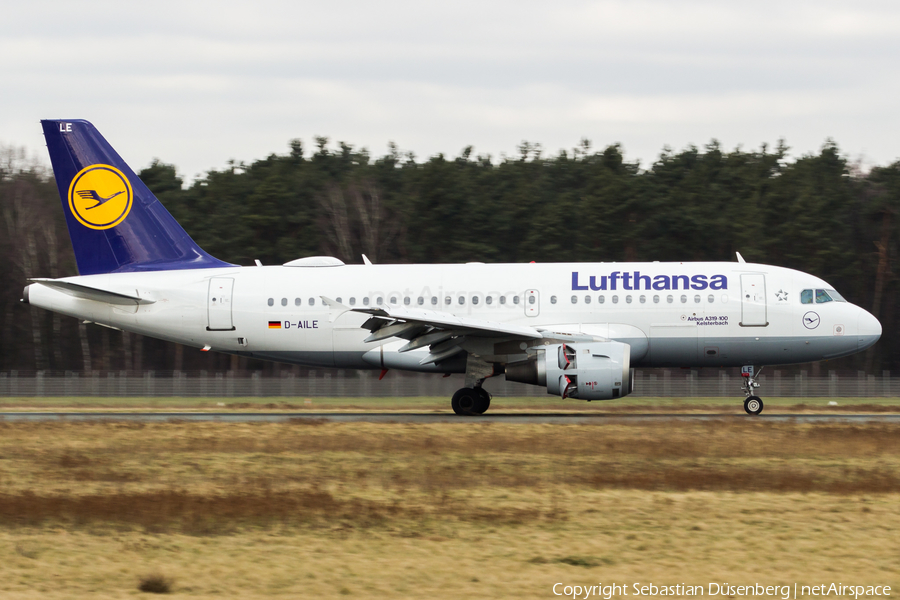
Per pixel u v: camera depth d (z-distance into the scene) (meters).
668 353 110.25
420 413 120.81
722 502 54.59
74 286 113.25
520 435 86.94
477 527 48.00
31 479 64.69
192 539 45.69
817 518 50.06
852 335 108.69
